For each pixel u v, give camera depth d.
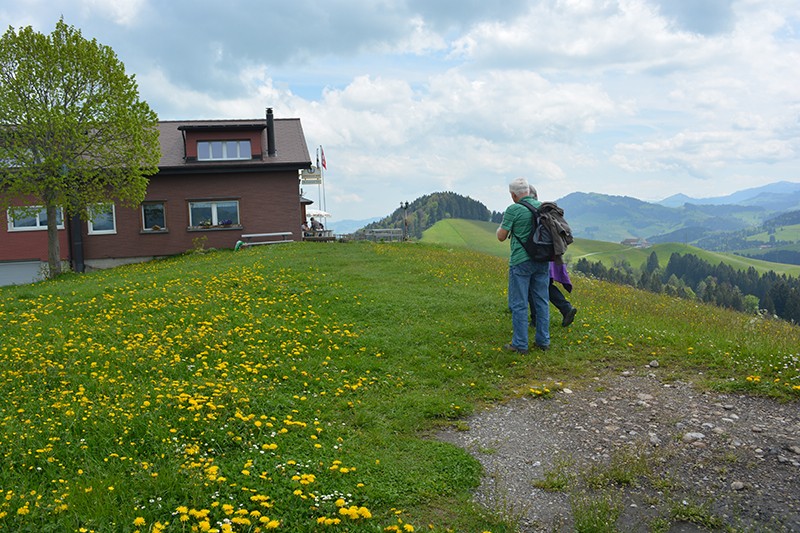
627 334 9.23
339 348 9.02
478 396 7.07
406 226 36.44
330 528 4.02
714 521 4.10
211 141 28.20
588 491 4.65
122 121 22.48
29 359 8.05
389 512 4.32
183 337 9.34
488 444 5.68
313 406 6.49
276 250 23.03
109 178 23.48
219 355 8.38
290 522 4.08
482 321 10.52
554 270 9.41
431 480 4.81
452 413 6.47
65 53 21.91
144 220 27.66
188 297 12.76
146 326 10.35
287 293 13.39
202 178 27.86
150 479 4.42
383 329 10.20
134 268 22.78
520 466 5.18
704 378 7.06
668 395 6.59
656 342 8.70
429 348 8.99
